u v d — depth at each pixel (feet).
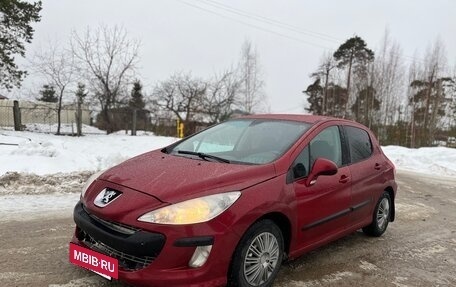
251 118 16.79
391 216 19.92
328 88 171.42
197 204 10.69
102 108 70.64
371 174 17.31
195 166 12.57
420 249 17.90
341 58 160.97
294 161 13.44
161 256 10.28
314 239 14.16
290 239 12.98
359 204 16.49
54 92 71.61
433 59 149.28
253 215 11.35
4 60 57.00
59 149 32.76
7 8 53.67
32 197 22.17
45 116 65.62
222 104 92.99
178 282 10.32
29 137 47.73
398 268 15.47
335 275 14.29
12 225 17.40
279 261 12.59
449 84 151.53
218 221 10.69
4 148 32.17
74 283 12.21
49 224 17.81
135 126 64.90
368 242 18.25
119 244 10.48
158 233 10.30
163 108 88.17
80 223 11.58
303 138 14.29
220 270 10.82
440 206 27.96
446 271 15.55
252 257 11.64
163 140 55.83
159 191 10.98
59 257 14.16
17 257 13.97
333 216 14.79
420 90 150.51
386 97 151.53
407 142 140.15
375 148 18.65
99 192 11.80
